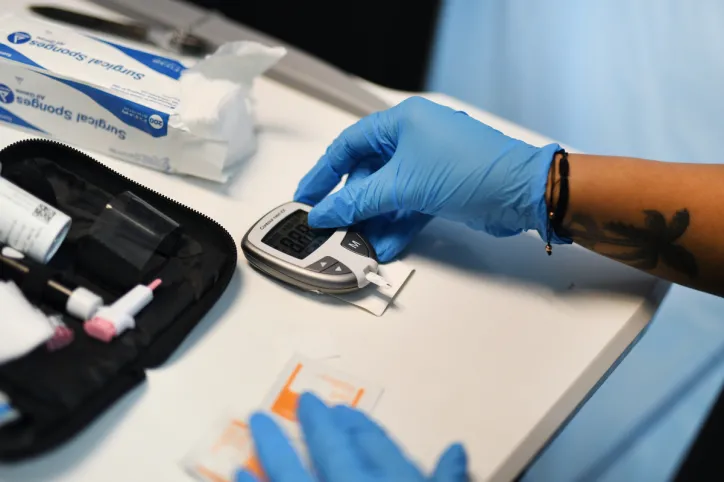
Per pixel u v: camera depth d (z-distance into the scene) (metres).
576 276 0.56
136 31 0.70
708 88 1.07
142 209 0.48
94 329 0.42
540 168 0.53
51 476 0.38
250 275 0.51
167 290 0.46
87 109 0.57
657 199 0.52
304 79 0.72
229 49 0.59
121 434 0.41
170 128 0.55
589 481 1.01
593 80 1.14
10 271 0.44
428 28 1.12
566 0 1.11
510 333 0.50
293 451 0.40
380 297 0.51
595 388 0.48
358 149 0.59
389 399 0.44
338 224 0.54
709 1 1.04
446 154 0.54
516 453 0.43
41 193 0.50
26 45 0.57
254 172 0.61
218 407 0.43
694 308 1.05
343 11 1.10
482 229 0.57
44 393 0.38
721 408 0.96
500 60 1.16
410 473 0.39
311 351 0.46
